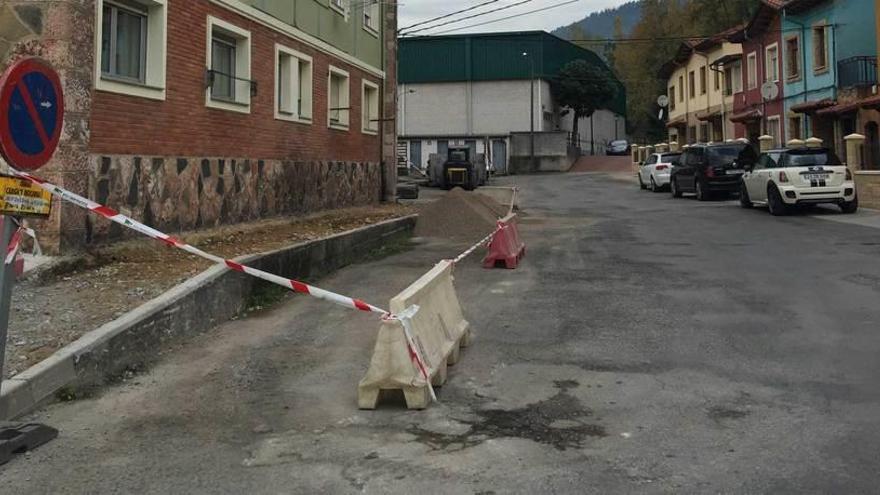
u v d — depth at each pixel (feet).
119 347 20.86
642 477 13.79
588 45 323.57
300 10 50.52
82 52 29.32
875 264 36.99
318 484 13.76
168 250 33.24
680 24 215.51
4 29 28.53
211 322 26.50
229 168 41.24
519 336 24.58
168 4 35.17
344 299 18.99
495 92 195.52
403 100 199.41
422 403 17.69
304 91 52.37
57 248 28.22
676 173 91.66
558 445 15.44
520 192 110.63
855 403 17.65
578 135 214.28
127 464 14.84
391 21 71.77
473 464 14.53
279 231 43.60
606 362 21.44
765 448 15.07
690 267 37.68
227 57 42.60
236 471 14.43
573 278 35.24
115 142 31.73
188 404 18.45
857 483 13.37
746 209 71.26
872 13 91.15
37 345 19.86
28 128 15.35
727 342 23.26
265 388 19.69
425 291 20.27
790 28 105.40
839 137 92.79
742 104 126.11
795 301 28.91
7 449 14.99
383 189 70.74
